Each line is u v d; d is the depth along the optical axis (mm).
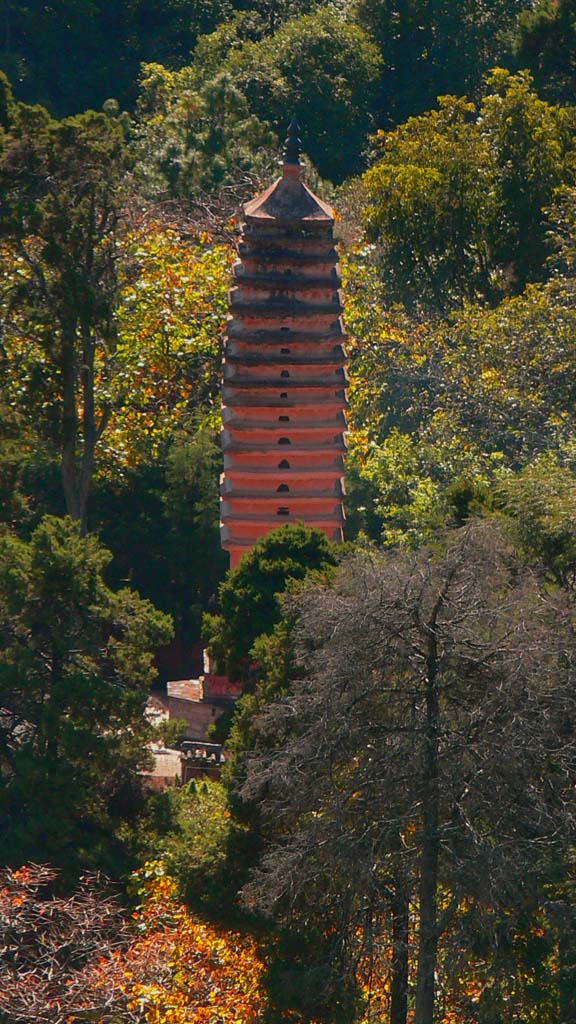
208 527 198375
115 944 119438
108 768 133750
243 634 141125
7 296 196875
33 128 192000
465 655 110625
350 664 110438
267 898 113688
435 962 110625
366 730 110750
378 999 119000
